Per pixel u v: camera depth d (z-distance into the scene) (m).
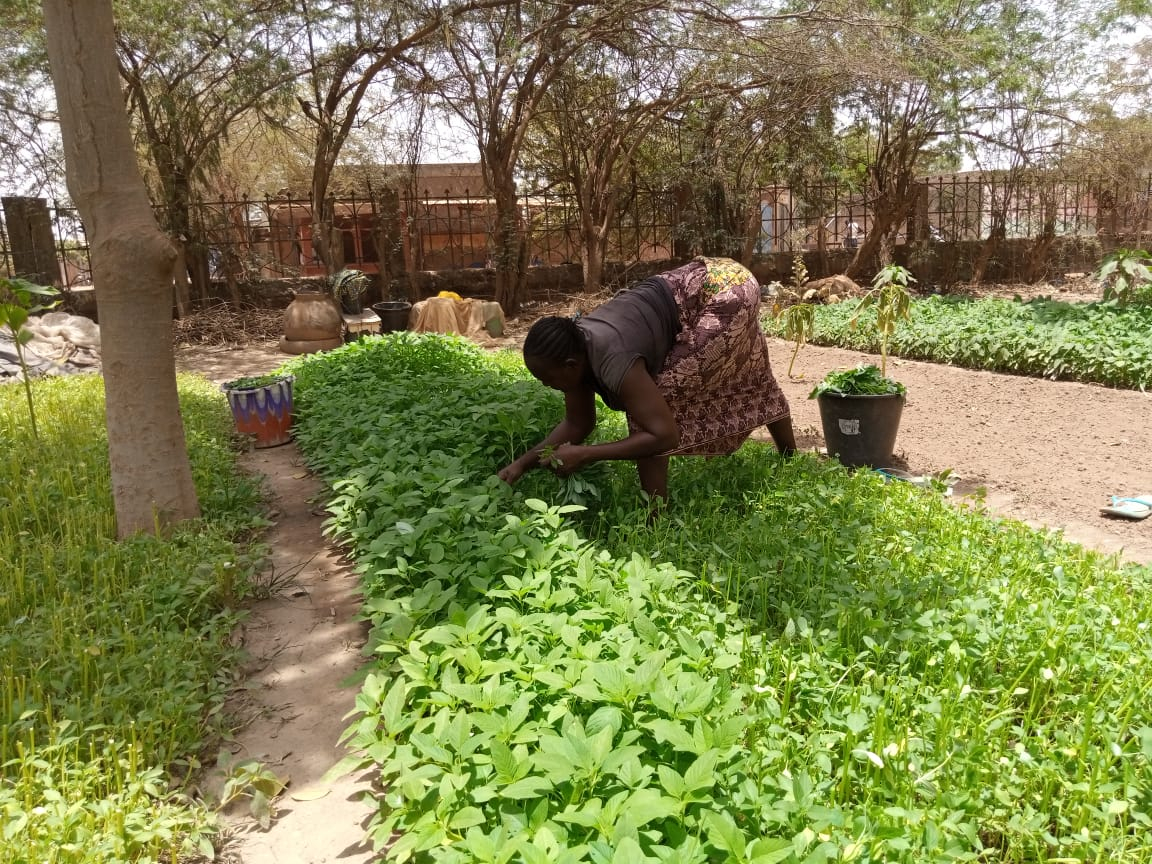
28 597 3.82
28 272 13.45
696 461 5.20
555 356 3.94
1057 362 9.06
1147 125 18.88
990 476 5.96
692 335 4.30
